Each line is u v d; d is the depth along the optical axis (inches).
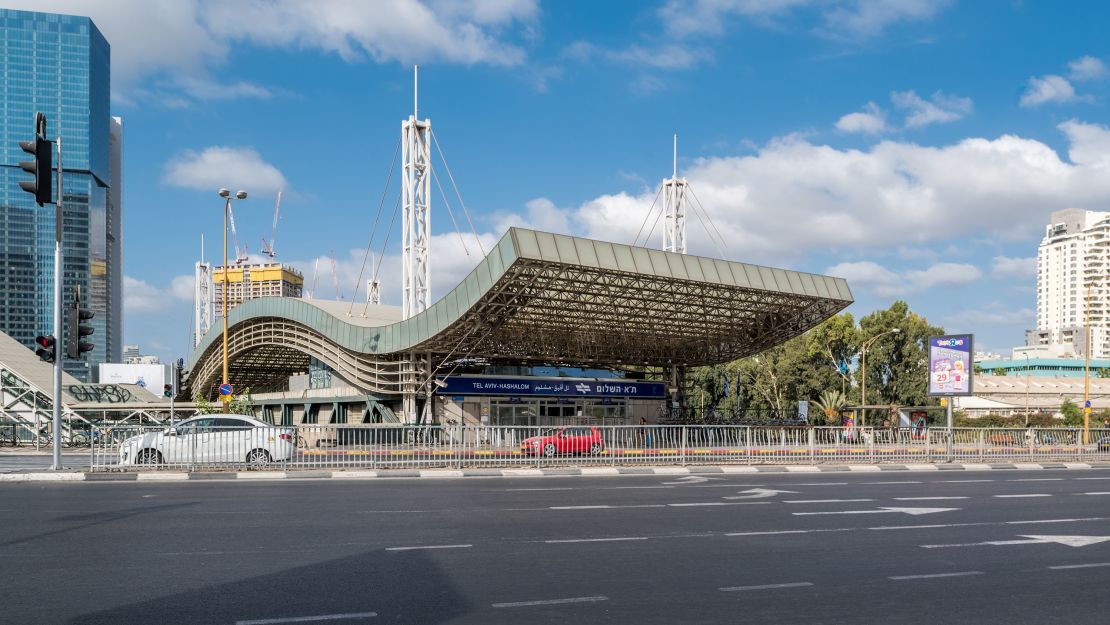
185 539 430.9
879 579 348.2
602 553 399.5
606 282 1630.2
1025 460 1165.7
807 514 553.9
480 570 356.8
